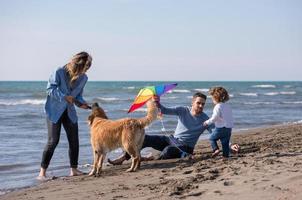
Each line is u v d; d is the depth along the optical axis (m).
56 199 5.69
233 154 8.16
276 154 7.43
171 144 8.23
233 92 62.16
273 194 4.71
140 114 23.00
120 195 5.55
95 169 7.34
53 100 7.47
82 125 16.41
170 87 8.03
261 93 58.69
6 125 17.20
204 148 9.79
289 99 42.97
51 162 9.17
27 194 6.20
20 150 10.84
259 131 13.34
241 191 4.97
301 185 4.93
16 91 51.47
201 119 8.19
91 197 5.60
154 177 6.59
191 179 5.89
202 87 84.88
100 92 52.41
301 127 14.33
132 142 7.19
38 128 16.16
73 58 7.42
